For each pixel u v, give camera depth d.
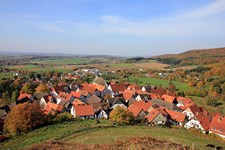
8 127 48.62
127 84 121.50
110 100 82.81
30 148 26.59
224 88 112.19
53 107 69.50
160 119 63.09
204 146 42.22
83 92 94.31
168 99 91.81
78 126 50.03
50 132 46.09
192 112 75.00
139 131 49.38
